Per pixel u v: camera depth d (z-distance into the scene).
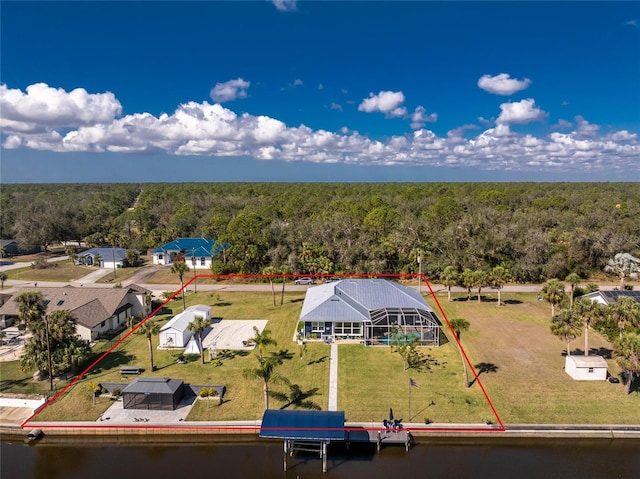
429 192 185.38
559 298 60.09
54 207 134.62
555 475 32.16
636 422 36.78
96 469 33.31
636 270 81.81
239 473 32.72
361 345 53.25
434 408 38.84
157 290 80.44
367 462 33.69
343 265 90.00
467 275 71.31
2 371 45.88
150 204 167.12
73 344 44.72
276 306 69.75
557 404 39.41
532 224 104.00
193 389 41.34
